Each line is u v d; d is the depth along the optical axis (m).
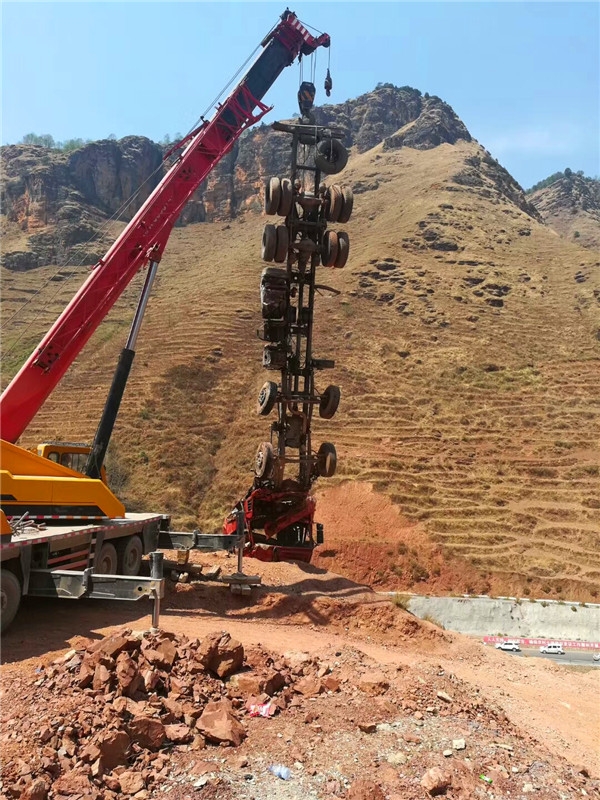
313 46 19.92
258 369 73.56
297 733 7.28
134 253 16.45
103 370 73.00
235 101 18.66
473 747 7.52
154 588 10.35
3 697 7.54
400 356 75.88
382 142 193.25
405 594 39.09
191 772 6.31
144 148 170.62
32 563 10.99
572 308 86.00
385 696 8.57
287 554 18.41
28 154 168.12
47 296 104.12
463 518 49.34
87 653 8.23
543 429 62.06
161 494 52.16
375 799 6.03
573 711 11.80
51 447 14.73
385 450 58.38
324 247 17.36
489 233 110.25
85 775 5.94
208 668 8.32
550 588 41.44
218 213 169.88
